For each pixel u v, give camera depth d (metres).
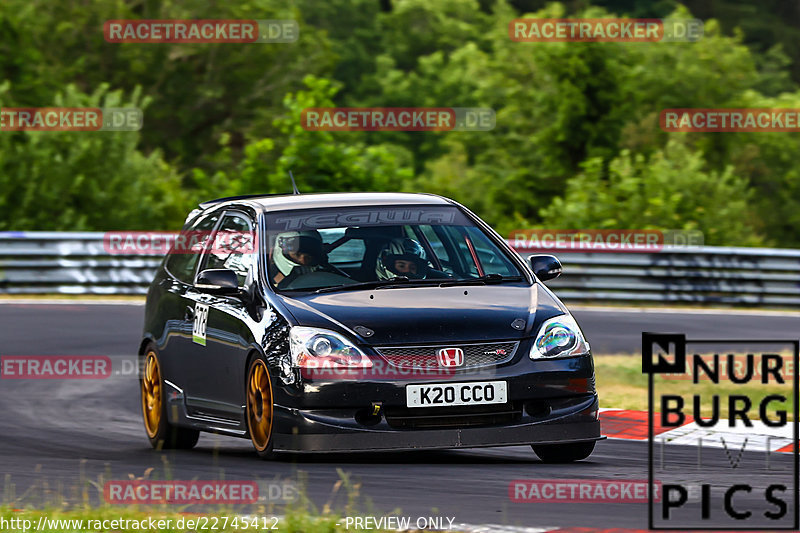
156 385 28.45
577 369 22.86
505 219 104.25
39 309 58.00
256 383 23.38
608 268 67.25
